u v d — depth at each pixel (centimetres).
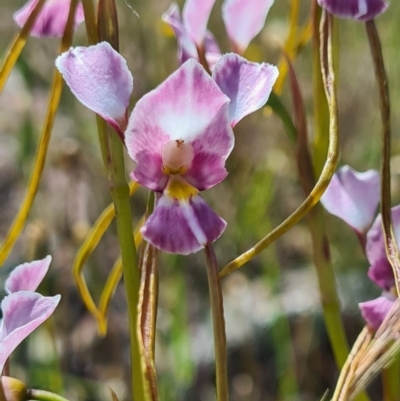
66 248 54
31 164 60
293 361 50
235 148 58
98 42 28
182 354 47
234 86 27
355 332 53
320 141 31
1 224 65
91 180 59
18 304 27
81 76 27
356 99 64
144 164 27
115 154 28
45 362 49
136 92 57
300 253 61
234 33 31
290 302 55
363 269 56
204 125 27
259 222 56
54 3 29
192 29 30
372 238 30
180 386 49
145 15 59
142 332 27
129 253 28
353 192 30
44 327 50
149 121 27
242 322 55
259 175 56
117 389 51
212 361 52
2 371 28
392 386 31
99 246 59
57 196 57
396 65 62
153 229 27
